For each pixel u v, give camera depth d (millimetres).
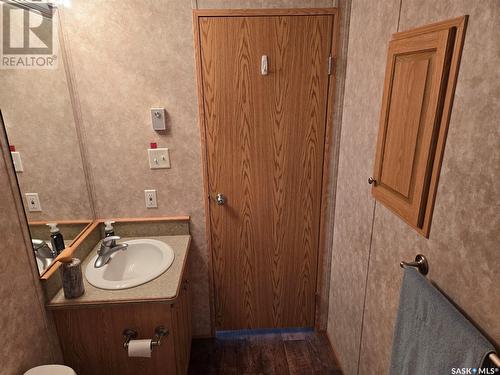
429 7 1014
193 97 1816
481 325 804
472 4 817
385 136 1291
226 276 2180
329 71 1807
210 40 1734
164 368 1570
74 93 1738
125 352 1531
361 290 1638
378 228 1417
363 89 1563
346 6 1708
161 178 1938
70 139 1683
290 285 2229
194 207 2016
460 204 878
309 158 1963
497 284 752
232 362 2117
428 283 968
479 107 799
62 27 1626
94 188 1916
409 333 1027
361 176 1604
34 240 1338
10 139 1196
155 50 1728
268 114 1872
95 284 1485
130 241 1911
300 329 2361
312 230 2107
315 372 2037
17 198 1223
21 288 1226
